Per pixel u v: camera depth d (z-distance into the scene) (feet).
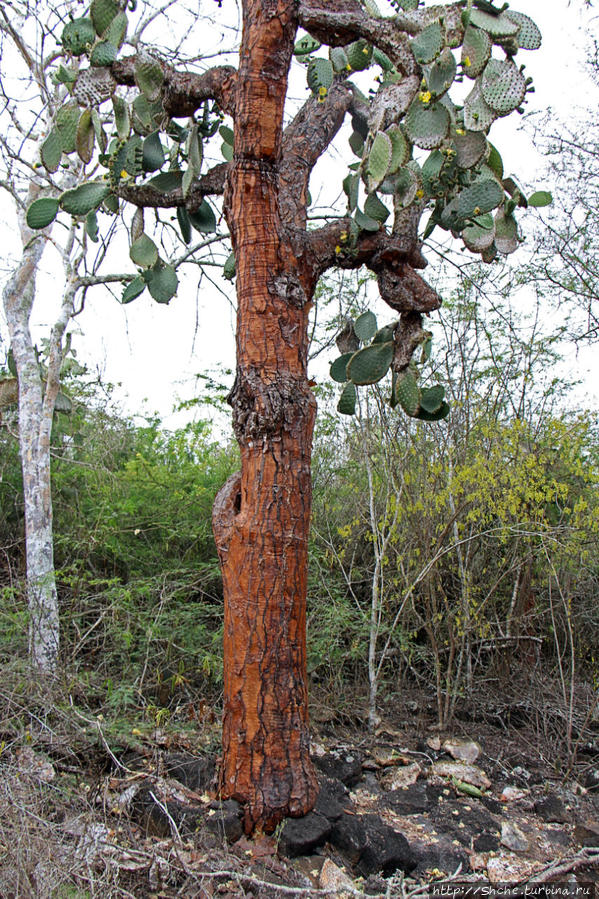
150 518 17.25
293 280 9.94
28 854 7.25
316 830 9.11
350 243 10.60
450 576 16.51
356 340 13.35
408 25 9.43
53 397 15.94
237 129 9.62
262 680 9.34
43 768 9.98
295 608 9.59
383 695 14.92
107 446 20.62
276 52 9.19
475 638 16.07
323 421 18.94
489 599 15.90
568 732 12.48
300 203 10.99
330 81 11.61
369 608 16.40
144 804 9.48
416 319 11.27
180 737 11.59
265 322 9.71
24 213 16.90
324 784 10.62
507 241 12.53
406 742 13.09
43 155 12.28
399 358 11.47
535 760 12.96
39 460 15.44
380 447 15.65
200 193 12.09
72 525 17.51
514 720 14.75
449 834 10.03
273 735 9.32
